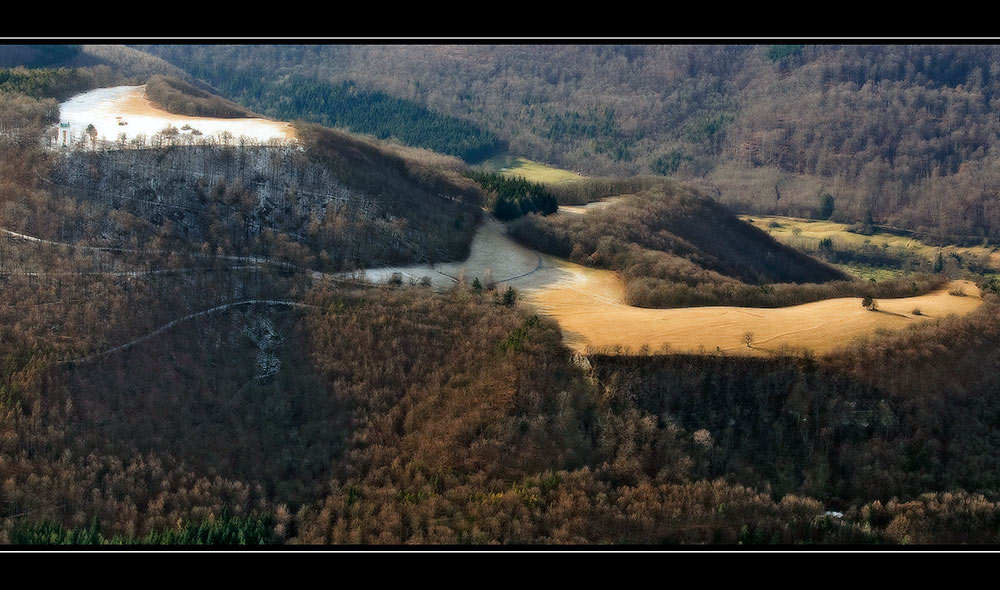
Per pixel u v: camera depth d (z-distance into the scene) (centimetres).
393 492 14350
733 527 13862
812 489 14788
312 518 14138
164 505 13975
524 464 14775
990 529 14088
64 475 13888
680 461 14688
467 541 13425
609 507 13962
